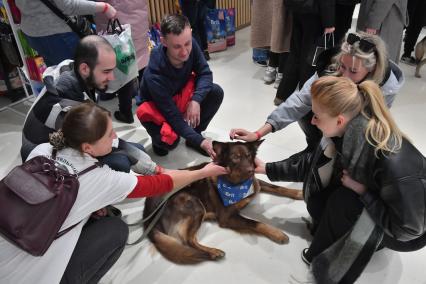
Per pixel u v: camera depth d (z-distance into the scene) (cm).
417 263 178
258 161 198
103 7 252
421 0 390
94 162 133
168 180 158
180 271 177
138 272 177
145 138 289
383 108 135
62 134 130
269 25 365
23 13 248
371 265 177
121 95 296
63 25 251
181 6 407
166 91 228
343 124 141
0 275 121
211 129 299
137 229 201
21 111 339
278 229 194
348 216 152
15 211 117
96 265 145
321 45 276
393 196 131
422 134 288
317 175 170
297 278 172
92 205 130
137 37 318
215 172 179
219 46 477
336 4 315
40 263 123
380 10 290
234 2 539
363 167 140
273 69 378
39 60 306
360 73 170
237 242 192
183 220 189
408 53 427
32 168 124
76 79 174
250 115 321
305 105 205
